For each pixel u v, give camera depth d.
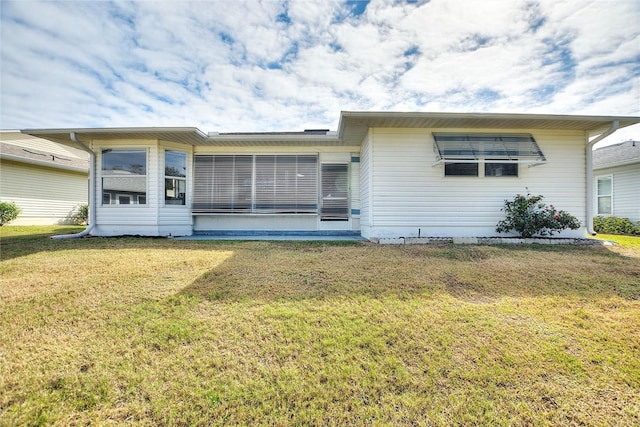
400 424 1.77
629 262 5.09
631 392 1.99
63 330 2.70
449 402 1.93
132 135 8.16
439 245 6.79
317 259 5.23
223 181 9.36
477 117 6.79
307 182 9.41
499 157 7.11
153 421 1.77
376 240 7.20
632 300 3.40
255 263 4.90
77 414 1.80
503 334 2.66
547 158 7.72
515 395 1.98
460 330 2.73
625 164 11.21
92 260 5.04
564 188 7.74
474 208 7.74
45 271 4.35
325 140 8.80
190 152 9.23
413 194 7.69
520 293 3.61
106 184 8.66
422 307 3.20
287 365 2.27
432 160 7.68
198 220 9.51
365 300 3.37
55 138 8.23
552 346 2.48
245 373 2.18
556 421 1.79
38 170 13.27
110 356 2.34
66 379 2.08
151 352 2.40
